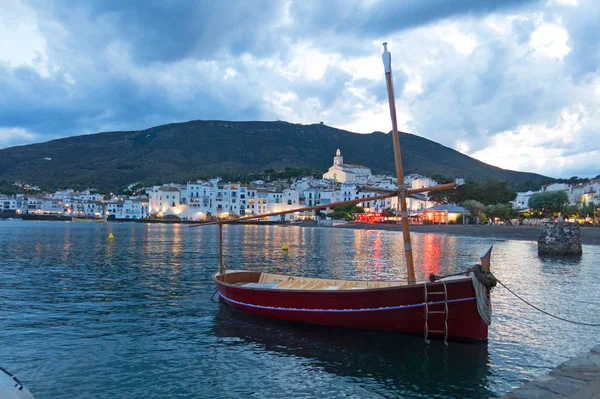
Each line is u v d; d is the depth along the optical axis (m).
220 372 13.00
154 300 22.61
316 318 16.75
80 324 17.97
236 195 180.62
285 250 55.19
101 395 11.45
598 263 40.12
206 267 36.59
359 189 183.00
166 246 60.00
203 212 177.75
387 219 152.75
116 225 152.25
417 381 12.27
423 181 182.50
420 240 78.69
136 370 13.14
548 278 30.16
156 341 15.80
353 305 15.83
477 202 130.38
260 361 13.85
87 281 28.64
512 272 33.44
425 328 14.66
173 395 11.49
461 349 14.51
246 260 43.38
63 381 12.31
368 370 13.04
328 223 158.00
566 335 16.33
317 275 33.31
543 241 48.84
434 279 15.05
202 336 16.36
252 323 17.95
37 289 25.66
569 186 151.50
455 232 99.62
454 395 11.41
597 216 101.25
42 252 48.81
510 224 119.19
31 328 17.36
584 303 21.77
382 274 33.91
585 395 9.23
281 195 185.25
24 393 8.98
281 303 17.61
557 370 10.92
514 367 13.20
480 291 14.10
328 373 12.89
